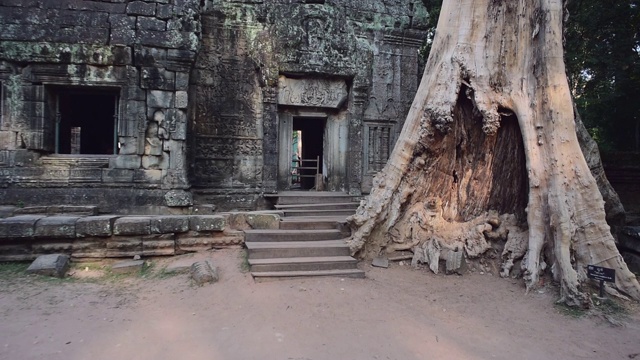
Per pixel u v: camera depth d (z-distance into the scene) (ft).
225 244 25.67
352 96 36.29
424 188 25.89
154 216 25.70
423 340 14.90
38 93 27.50
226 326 15.51
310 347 13.96
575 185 20.94
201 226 25.23
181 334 14.80
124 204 28.37
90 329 15.11
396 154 25.50
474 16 24.85
